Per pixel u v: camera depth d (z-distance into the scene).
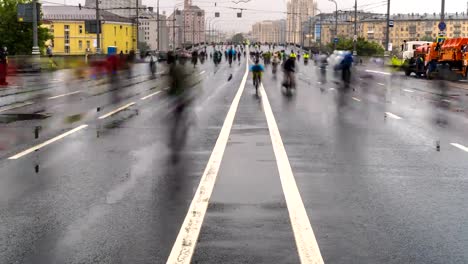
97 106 20.97
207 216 6.68
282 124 15.78
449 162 10.24
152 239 5.86
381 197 7.66
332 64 61.75
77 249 5.58
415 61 49.34
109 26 143.00
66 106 20.92
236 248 5.58
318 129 14.75
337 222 6.48
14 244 5.73
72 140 12.59
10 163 9.89
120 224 6.39
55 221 6.51
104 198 7.54
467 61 42.16
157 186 8.20
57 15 139.50
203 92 28.61
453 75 43.53
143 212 6.86
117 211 6.91
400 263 5.22
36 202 7.33
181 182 8.46
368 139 13.02
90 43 139.25
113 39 145.38
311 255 5.39
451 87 35.12
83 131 14.10
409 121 16.81
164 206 7.13
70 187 8.14
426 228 6.30
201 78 42.50
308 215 6.75
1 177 8.79
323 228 6.25
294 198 7.54
